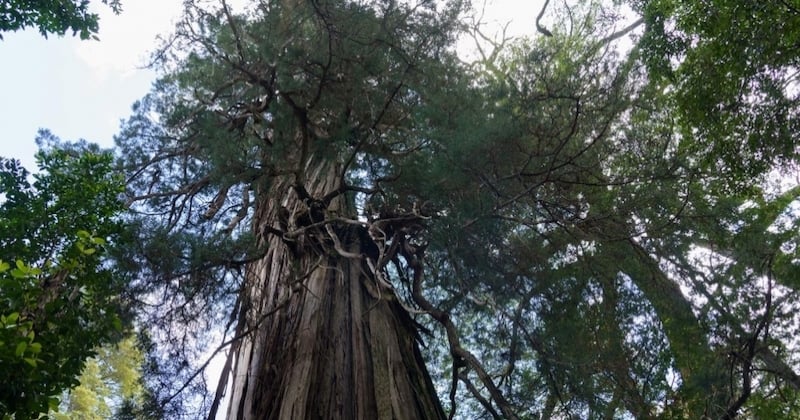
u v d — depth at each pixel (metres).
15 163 6.86
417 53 9.40
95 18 9.76
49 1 9.38
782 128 10.15
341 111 9.35
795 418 10.55
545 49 11.23
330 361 8.58
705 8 10.11
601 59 10.56
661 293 11.37
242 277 10.35
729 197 11.59
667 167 10.62
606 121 10.30
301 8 9.22
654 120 11.42
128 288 8.18
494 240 9.52
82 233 5.83
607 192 10.66
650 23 11.01
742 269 10.67
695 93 10.52
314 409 7.94
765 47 9.74
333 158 9.20
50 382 5.20
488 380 8.04
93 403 17.47
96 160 7.34
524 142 9.54
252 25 9.23
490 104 9.52
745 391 9.44
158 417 8.62
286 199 11.43
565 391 9.75
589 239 11.05
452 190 8.77
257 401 8.36
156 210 10.71
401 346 9.43
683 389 9.94
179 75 10.43
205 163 10.07
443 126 8.91
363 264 10.36
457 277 9.83
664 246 11.44
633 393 9.95
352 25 9.19
